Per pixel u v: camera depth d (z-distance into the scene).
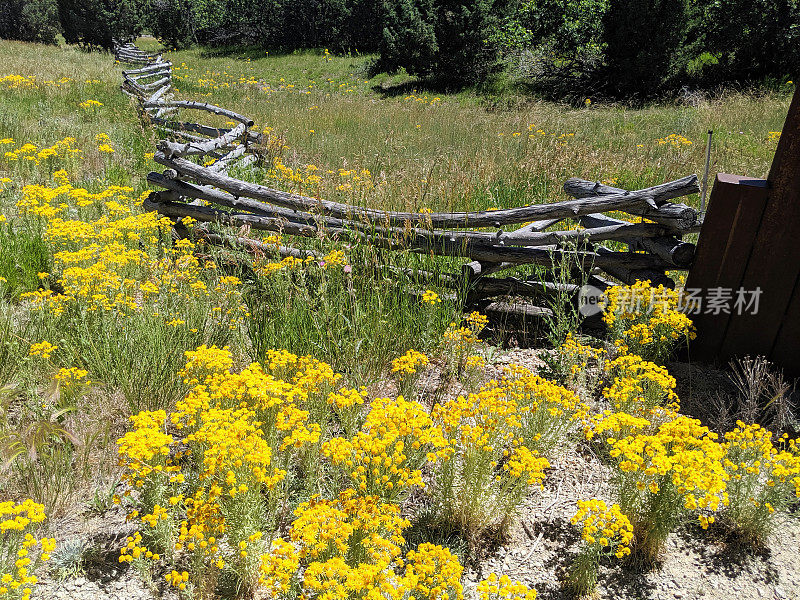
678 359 4.55
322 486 3.17
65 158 7.84
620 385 3.66
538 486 3.33
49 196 5.52
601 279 5.13
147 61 24.27
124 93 13.93
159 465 2.72
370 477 2.78
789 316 4.20
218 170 7.63
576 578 2.72
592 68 18.52
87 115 11.30
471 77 21.06
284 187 7.36
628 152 9.60
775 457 3.02
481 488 2.96
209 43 40.00
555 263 4.77
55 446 3.26
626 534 2.54
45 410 3.38
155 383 3.59
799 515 3.09
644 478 2.93
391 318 4.34
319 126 13.13
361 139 11.50
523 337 4.81
